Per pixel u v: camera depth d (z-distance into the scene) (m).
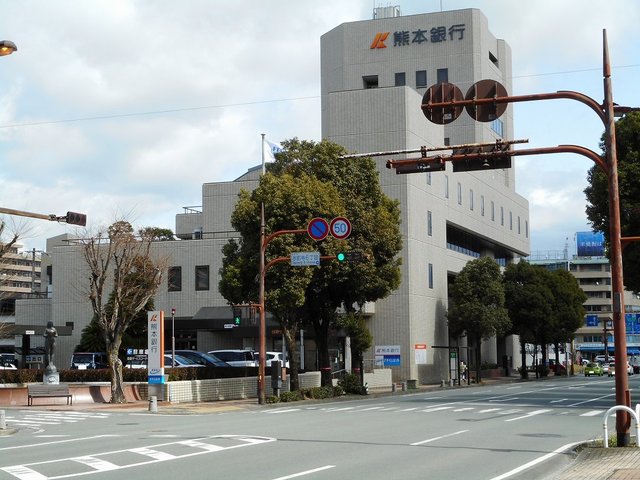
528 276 75.94
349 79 77.94
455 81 75.44
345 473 13.34
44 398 34.34
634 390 46.28
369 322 57.69
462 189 71.19
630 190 32.50
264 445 17.70
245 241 38.47
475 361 70.25
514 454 16.12
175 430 21.91
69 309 61.47
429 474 13.28
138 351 53.47
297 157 41.41
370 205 41.56
